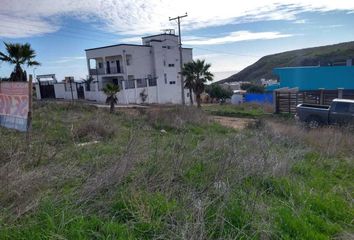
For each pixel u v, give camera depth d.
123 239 2.50
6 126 8.03
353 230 3.11
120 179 3.56
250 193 3.64
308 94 21.59
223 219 2.82
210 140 6.22
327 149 7.15
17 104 7.62
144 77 41.09
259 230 2.77
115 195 3.28
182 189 3.62
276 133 8.80
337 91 20.70
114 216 2.88
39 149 5.28
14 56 21.73
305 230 2.90
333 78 26.02
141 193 3.33
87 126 8.59
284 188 4.06
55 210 2.83
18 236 2.43
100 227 2.67
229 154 4.87
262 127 11.43
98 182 3.48
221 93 43.19
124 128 10.09
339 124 11.88
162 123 12.44
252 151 5.45
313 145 7.87
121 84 33.69
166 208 3.03
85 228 2.61
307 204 3.59
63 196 3.18
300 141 8.30
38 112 13.80
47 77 41.53
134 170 4.12
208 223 2.84
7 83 7.84
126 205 3.08
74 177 3.93
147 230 2.67
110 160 4.48
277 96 21.92
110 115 13.90
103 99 33.94
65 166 4.39
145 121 12.62
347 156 6.98
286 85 28.66
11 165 3.94
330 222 3.22
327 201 3.71
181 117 13.53
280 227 2.95
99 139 7.89
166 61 42.97
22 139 6.24
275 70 29.70
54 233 2.43
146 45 41.12
